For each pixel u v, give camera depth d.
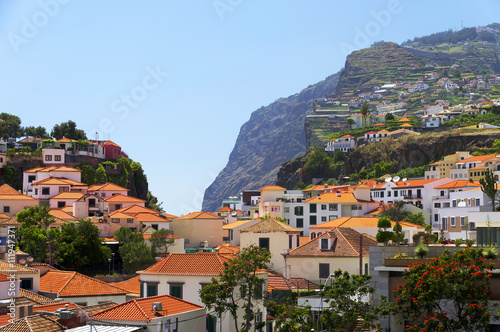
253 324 69.75
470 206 133.50
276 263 103.06
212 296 61.88
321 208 191.00
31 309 61.12
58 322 56.31
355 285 57.09
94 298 79.31
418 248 56.19
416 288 49.75
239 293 66.94
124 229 133.12
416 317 50.53
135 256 119.81
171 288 73.44
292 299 74.81
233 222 180.38
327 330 61.56
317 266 90.25
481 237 64.94
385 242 64.50
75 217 147.38
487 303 49.31
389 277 55.88
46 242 119.00
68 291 78.88
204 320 63.78
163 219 154.25
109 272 120.56
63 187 177.50
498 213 71.75
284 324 62.56
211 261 74.94
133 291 88.06
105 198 173.12
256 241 103.94
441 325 48.28
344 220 126.50
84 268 120.00
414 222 164.88
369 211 189.75
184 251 134.38
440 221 141.75
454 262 50.31
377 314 54.66
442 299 52.38
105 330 53.97
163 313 58.84
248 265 62.91
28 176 191.38
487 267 50.28
